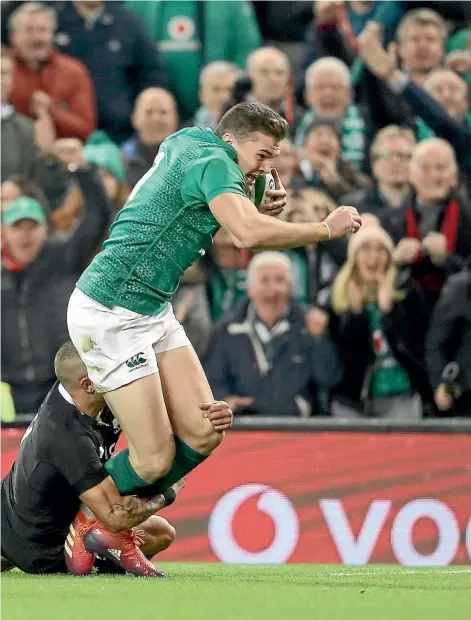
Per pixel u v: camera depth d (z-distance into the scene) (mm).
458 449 23969
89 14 31938
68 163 30281
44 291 28250
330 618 11266
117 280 15508
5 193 29641
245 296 28281
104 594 13422
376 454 23984
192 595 13398
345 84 30828
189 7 32250
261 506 23781
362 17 31734
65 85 31672
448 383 27469
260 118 15047
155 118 31156
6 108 31219
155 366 15797
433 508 23781
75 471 15797
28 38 31422
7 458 24094
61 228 29281
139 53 32156
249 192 15539
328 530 23719
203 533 23656
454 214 29328
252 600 12891
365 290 27828
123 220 15641
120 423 15883
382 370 27641
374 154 29953
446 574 19125
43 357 27984
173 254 15531
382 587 15148
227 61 32438
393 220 29312
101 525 16078
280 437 24062
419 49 31594
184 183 15086
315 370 26984
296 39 33188
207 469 23875
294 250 28922
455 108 31344
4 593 13492
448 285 27641
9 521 16531
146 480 15859
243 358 26922
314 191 29609
